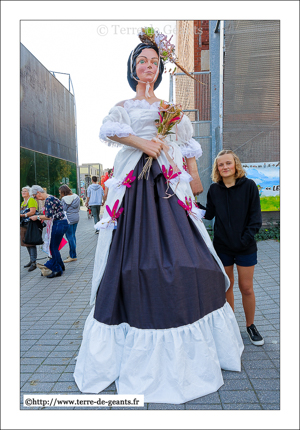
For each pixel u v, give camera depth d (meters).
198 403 1.85
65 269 5.36
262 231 6.09
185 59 9.91
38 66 12.53
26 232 5.18
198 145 2.52
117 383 1.97
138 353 1.89
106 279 2.02
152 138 2.20
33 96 12.05
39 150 12.66
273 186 6.14
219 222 2.45
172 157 2.25
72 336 2.86
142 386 1.87
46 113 13.48
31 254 5.41
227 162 2.36
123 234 2.05
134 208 2.11
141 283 1.92
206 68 8.30
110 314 2.00
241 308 3.21
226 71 6.09
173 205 2.12
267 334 2.67
